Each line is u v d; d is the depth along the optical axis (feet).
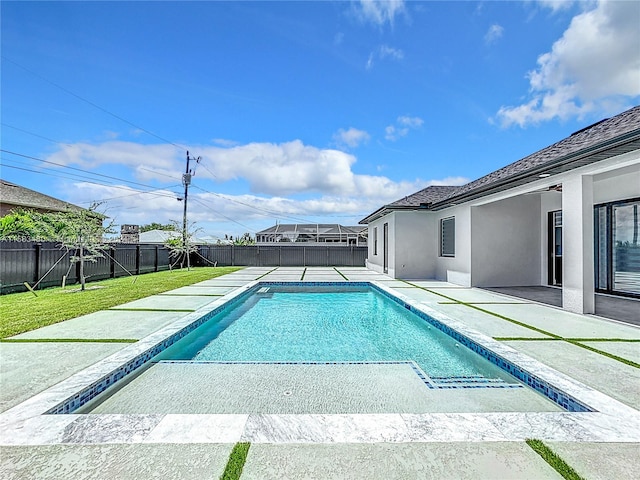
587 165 18.92
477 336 14.93
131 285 34.99
